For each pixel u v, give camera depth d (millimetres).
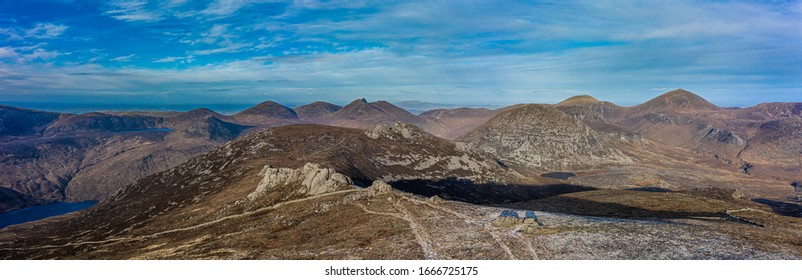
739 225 63188
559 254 49156
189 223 105688
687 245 50875
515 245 52312
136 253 80438
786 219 86062
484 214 68250
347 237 61438
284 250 59594
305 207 89875
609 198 122625
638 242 52219
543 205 118875
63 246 118000
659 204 107312
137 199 182875
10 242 143000
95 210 185750
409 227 62469
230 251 63562
